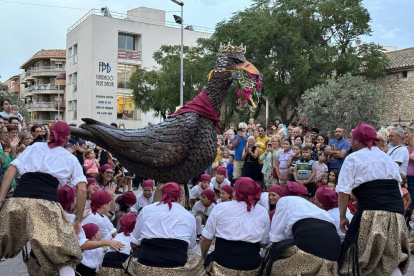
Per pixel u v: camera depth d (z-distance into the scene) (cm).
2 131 806
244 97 681
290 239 463
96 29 4169
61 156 449
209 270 462
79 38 4428
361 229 445
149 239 445
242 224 459
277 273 443
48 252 408
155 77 3494
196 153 657
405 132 851
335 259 438
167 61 3347
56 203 433
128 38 4394
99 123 706
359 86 2291
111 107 4238
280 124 1319
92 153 1033
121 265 469
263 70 2644
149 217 456
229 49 686
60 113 5828
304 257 432
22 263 650
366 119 2253
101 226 528
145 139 658
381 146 785
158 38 4466
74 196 497
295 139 1072
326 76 2677
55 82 5428
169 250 440
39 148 447
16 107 1141
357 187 462
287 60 2661
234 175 1177
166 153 647
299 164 911
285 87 2683
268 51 2792
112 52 4234
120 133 679
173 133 650
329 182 881
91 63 4166
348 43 2841
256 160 1107
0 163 744
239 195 471
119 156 693
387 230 438
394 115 2678
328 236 440
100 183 780
